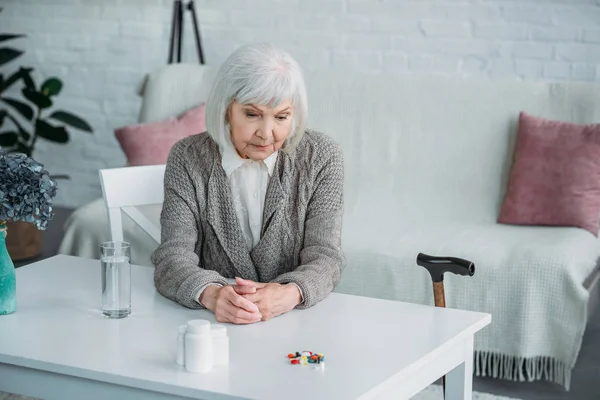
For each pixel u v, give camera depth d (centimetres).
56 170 550
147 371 163
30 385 174
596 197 349
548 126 359
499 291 312
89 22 526
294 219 226
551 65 425
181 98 423
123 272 194
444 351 180
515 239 335
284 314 198
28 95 468
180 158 226
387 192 383
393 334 184
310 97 398
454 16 440
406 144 384
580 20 417
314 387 156
